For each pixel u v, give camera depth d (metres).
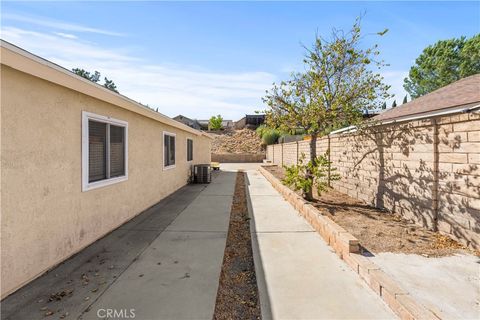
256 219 6.18
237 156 31.78
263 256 4.05
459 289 2.85
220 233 5.25
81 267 3.74
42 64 3.14
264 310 2.68
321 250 4.28
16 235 3.14
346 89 6.67
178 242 4.74
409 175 5.15
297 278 3.35
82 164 4.43
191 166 13.37
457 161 4.05
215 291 3.12
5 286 2.99
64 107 4.00
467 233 3.90
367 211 6.05
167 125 9.30
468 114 3.83
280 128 7.70
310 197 7.36
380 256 3.68
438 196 4.47
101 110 5.03
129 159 6.28
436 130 4.47
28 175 3.32
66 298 2.95
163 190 8.90
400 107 10.05
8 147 3.04
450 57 33.69
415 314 2.33
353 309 2.68
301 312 2.65
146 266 3.77
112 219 5.46
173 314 2.67
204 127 56.50
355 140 7.50
